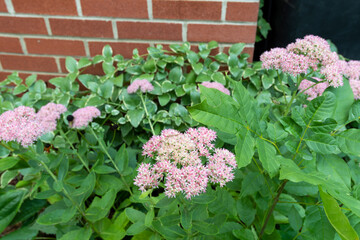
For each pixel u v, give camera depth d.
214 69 0.67
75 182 0.48
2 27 0.71
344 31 0.79
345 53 0.83
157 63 0.67
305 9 0.77
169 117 0.62
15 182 0.67
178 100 0.72
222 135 0.36
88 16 0.68
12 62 0.77
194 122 0.58
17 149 0.44
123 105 0.64
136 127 0.65
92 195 0.57
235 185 0.41
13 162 0.44
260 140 0.28
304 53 0.46
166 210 0.39
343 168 0.30
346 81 0.37
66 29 0.70
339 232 0.23
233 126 0.26
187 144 0.33
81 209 0.43
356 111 0.30
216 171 0.33
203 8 0.64
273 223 0.40
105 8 0.66
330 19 0.78
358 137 0.28
